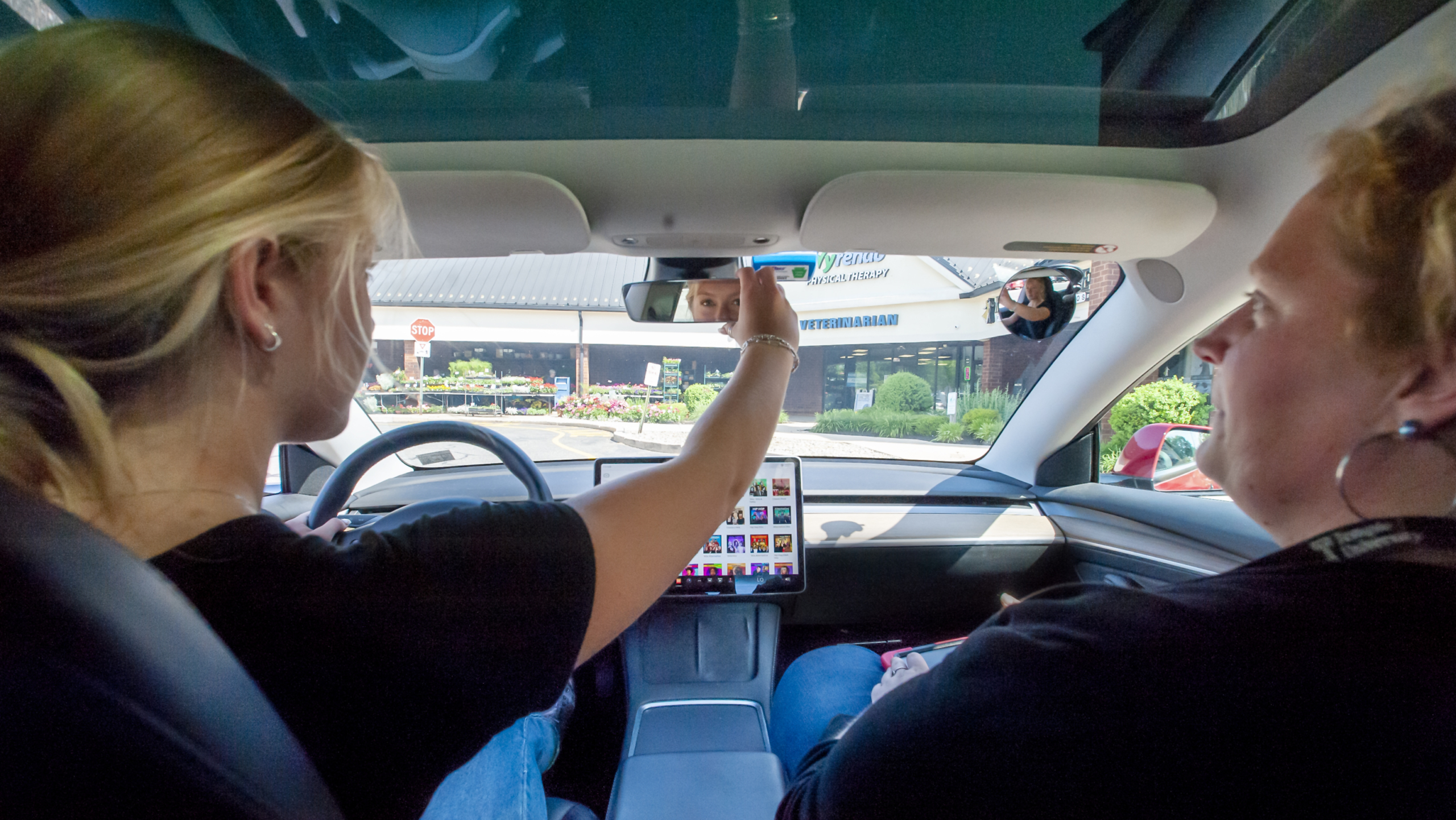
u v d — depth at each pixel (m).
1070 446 2.24
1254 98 1.19
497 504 0.46
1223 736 0.34
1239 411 0.46
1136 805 0.35
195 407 0.38
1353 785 0.31
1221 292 1.57
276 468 2.02
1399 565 0.33
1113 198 1.29
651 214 1.38
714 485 0.58
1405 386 0.36
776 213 1.38
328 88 1.23
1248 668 0.34
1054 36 1.23
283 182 0.36
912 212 1.31
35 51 0.35
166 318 0.34
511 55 1.40
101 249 0.32
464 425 1.04
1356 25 1.01
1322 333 0.40
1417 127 0.36
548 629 0.42
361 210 0.43
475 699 0.40
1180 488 2.00
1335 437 0.40
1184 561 1.71
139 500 0.37
